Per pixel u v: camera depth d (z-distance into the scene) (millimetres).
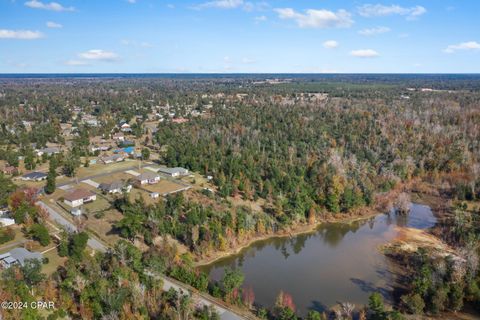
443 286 73875
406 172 151875
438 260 86000
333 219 121938
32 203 103938
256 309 72688
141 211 103312
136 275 74062
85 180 137125
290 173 137625
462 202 129000
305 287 83438
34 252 82188
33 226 88438
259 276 88375
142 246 91250
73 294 68812
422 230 114188
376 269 91688
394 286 83500
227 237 101188
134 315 63188
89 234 96812
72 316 65312
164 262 81688
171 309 64750
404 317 66750
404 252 99625
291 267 93125
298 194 123062
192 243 97250
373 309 69625
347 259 97312
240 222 105625
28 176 137500
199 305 70000
